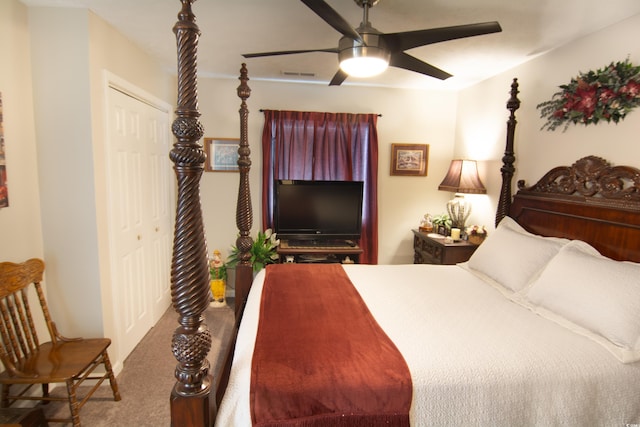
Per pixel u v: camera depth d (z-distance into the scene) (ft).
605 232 6.81
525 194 9.04
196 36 3.55
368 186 13.00
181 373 3.84
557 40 7.95
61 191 7.19
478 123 11.76
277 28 7.64
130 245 8.86
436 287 7.60
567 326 5.67
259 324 5.63
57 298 7.39
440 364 4.53
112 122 7.92
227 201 12.82
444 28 5.45
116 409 6.93
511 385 4.40
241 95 8.41
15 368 5.92
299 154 12.62
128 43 8.55
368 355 4.69
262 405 3.99
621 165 6.73
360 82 12.30
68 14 6.86
